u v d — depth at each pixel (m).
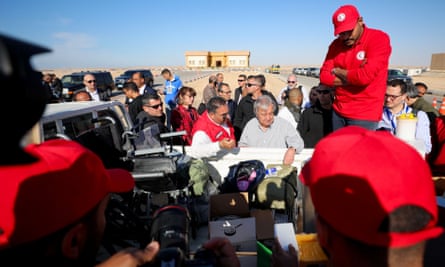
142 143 2.93
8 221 0.66
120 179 1.14
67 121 2.82
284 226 1.62
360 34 2.54
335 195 0.72
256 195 2.74
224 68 93.25
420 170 0.70
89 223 0.80
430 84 27.89
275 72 60.19
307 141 4.21
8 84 0.42
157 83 32.22
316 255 1.48
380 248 0.68
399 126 2.84
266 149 3.36
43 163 0.71
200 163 2.96
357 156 0.71
